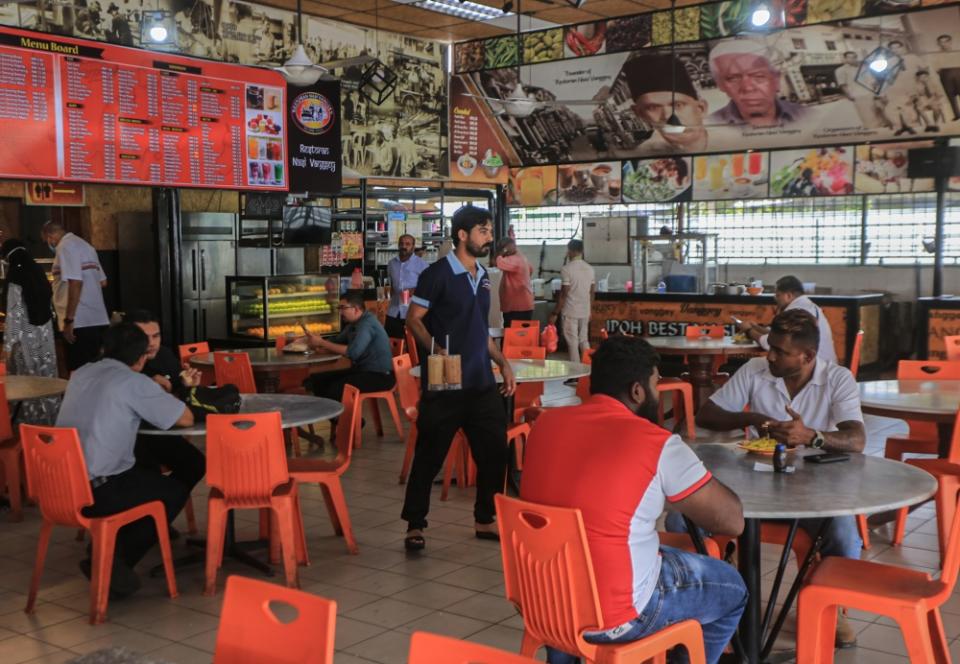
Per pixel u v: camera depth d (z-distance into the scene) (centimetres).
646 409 270
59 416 418
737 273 1323
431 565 458
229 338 997
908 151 1020
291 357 712
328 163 1012
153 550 489
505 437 493
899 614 264
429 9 1023
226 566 459
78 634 380
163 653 359
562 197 1234
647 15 1077
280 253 1062
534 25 1136
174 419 410
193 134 875
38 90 765
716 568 268
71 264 794
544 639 254
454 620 387
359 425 744
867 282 1225
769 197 1104
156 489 413
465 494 597
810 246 1266
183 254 976
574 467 249
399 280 970
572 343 1052
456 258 477
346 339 769
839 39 968
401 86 1138
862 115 998
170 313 941
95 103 800
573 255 1039
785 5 991
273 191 954
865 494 275
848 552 330
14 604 417
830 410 368
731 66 1038
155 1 914
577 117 1168
